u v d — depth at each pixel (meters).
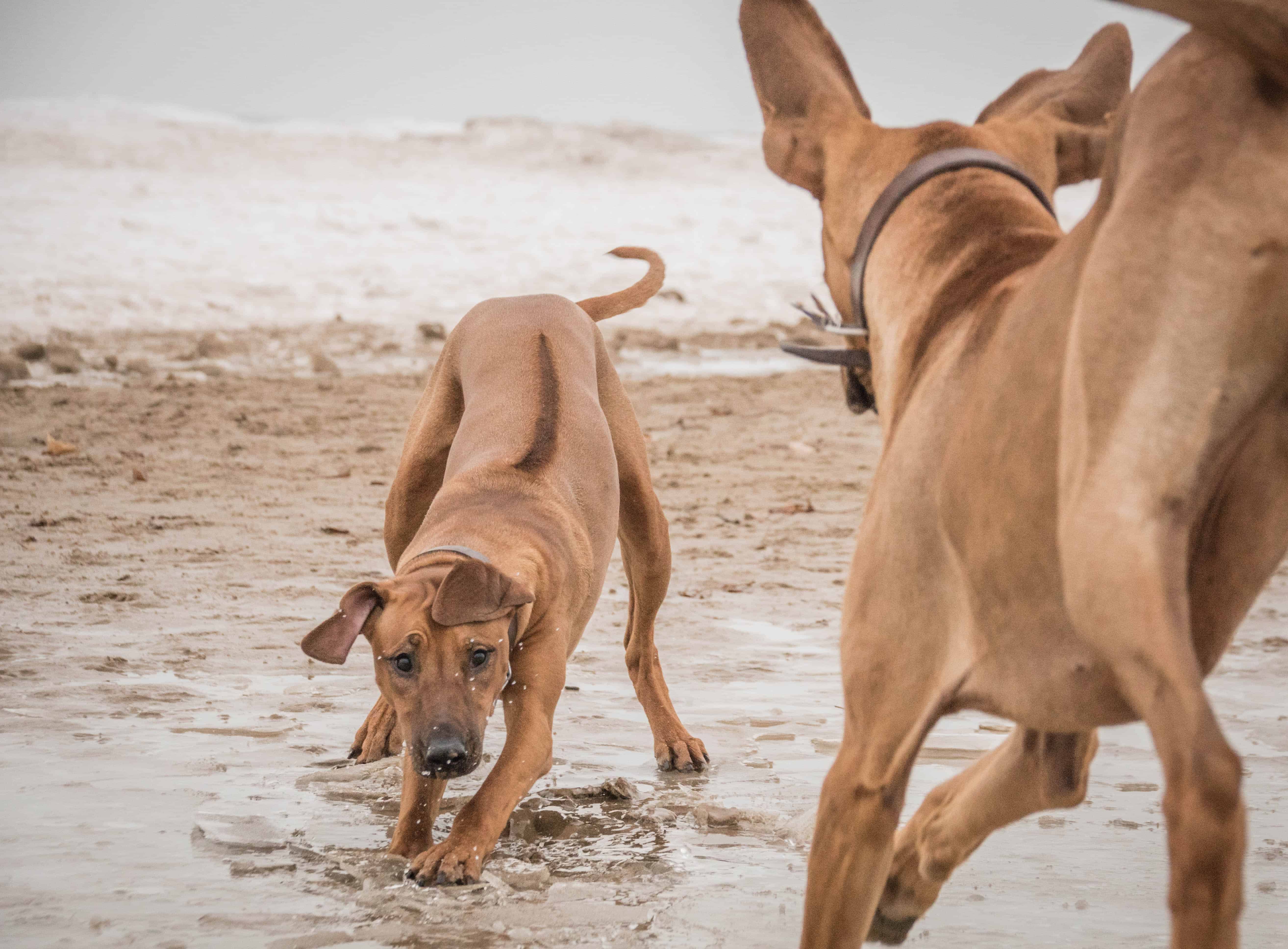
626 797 6.74
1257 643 9.66
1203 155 2.91
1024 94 5.18
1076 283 3.18
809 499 15.15
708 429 19.56
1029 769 4.22
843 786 3.76
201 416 19.56
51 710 7.75
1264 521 3.07
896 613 3.68
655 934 5.02
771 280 40.00
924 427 3.68
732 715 8.07
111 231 42.84
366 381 23.25
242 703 8.07
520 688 6.60
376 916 5.20
